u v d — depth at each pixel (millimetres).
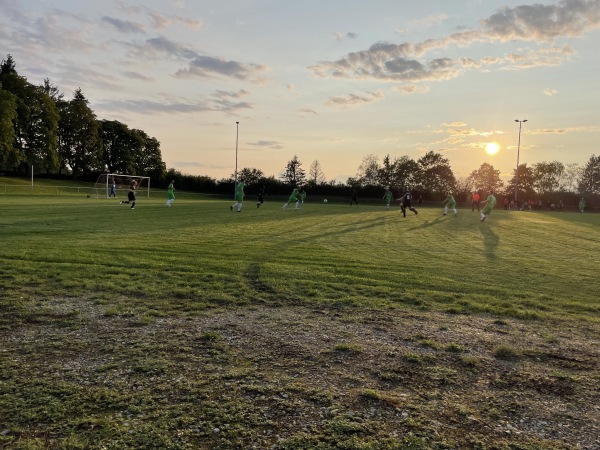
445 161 82562
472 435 3316
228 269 9312
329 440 3184
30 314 6035
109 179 62812
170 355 4734
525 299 7715
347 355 4922
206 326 5781
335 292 7801
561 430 3439
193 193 65375
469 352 5137
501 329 6059
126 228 16062
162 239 13453
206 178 74562
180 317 6145
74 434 3160
